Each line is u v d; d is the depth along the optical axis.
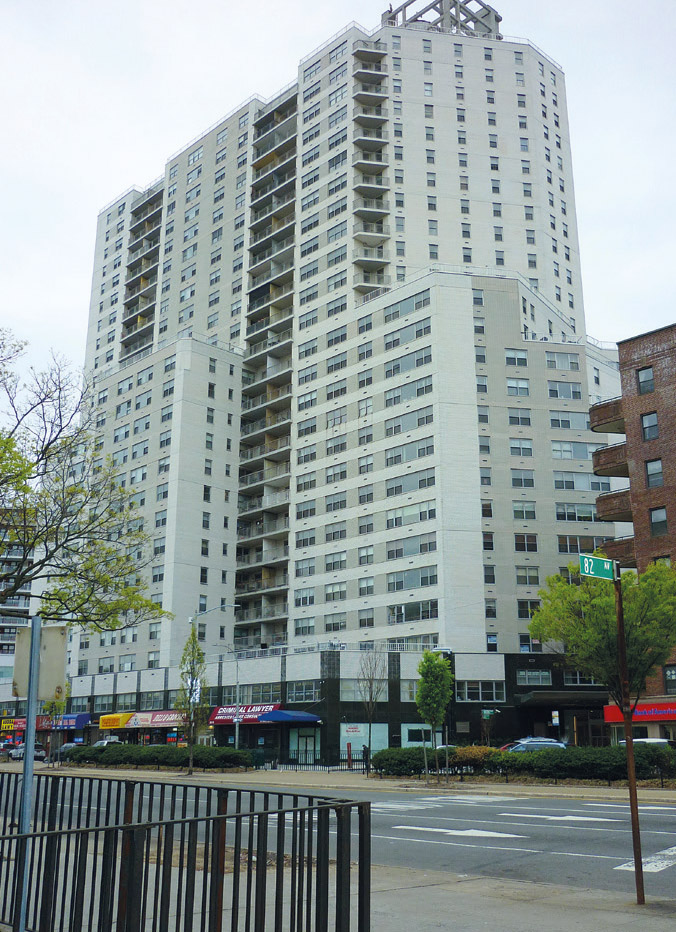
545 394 71.06
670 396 46.53
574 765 32.12
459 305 71.81
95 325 113.44
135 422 89.56
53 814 11.22
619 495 48.31
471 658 63.62
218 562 83.12
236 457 87.62
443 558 65.62
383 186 82.44
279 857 7.10
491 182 85.38
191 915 6.68
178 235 105.12
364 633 69.56
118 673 80.38
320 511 76.44
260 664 66.81
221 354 88.88
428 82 87.19
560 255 87.50
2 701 90.75
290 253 88.31
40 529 23.03
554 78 94.19
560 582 35.38
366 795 29.17
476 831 18.36
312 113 89.81
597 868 13.71
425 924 9.62
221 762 46.25
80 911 6.90
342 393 77.50
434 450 68.44
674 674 43.00
